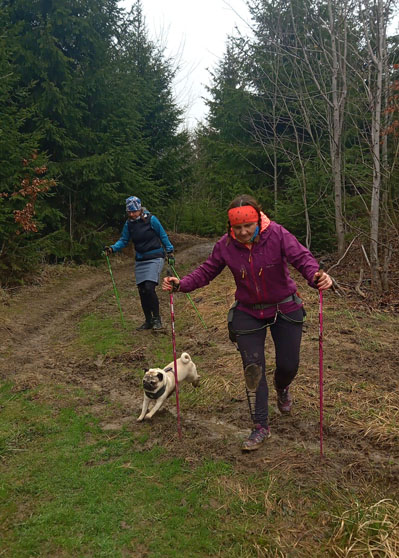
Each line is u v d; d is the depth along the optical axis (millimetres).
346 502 2473
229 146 13562
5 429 3400
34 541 2283
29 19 10938
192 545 2250
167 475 2799
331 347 4887
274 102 10094
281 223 10344
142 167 13500
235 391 3971
